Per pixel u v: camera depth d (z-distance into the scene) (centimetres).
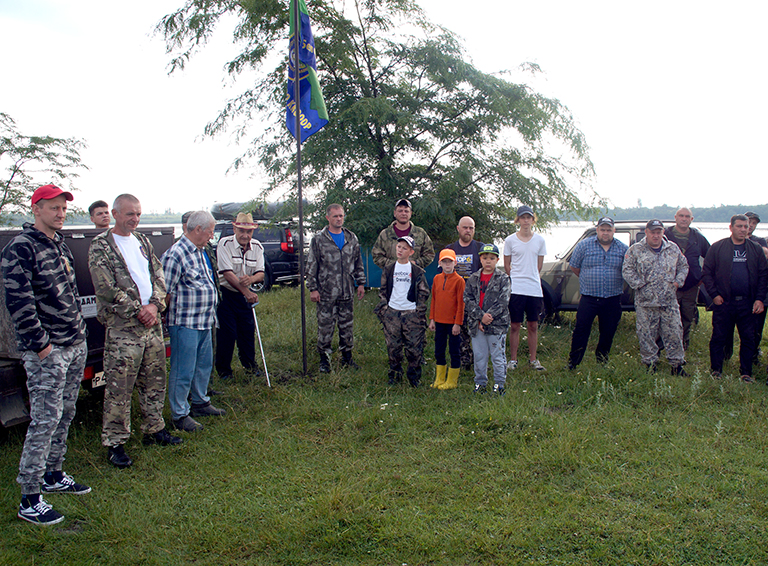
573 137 956
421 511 307
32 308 295
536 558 264
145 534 291
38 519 299
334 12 905
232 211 1366
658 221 550
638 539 274
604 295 574
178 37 927
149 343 386
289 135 932
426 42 922
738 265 543
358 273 610
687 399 471
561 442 380
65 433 334
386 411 461
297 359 643
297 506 316
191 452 394
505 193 934
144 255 387
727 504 304
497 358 500
